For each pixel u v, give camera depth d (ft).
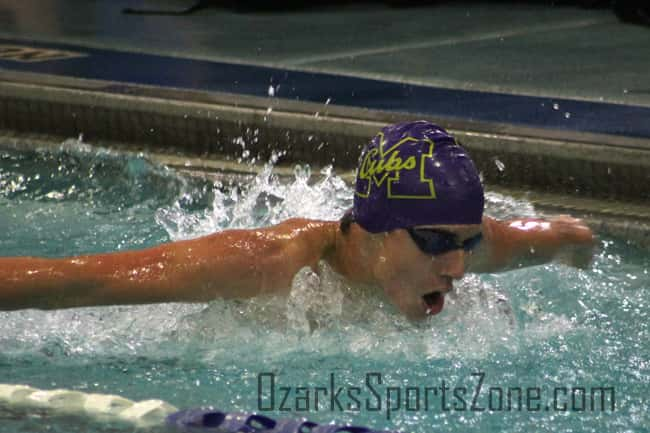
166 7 90.43
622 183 42.19
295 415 22.71
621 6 83.87
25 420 22.39
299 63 63.62
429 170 24.48
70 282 24.30
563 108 50.70
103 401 23.12
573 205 41.24
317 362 25.67
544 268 32.32
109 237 36.42
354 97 53.31
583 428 21.99
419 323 26.78
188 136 49.90
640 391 23.98
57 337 27.48
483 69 62.03
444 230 24.52
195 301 25.40
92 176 45.37
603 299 30.37
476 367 25.40
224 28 79.15
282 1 90.94
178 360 26.02
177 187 43.93
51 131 52.60
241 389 24.17
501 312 28.14
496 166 44.78
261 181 44.57
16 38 70.59
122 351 26.53
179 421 22.21
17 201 41.39
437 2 93.91
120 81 56.03
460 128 46.06
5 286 24.04
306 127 47.60
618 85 56.75
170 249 25.48
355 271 26.32
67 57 63.46
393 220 24.88
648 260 34.86
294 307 26.43
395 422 22.27
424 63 64.08
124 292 24.58
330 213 37.78
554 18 84.94
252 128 48.75
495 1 94.48
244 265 25.43
